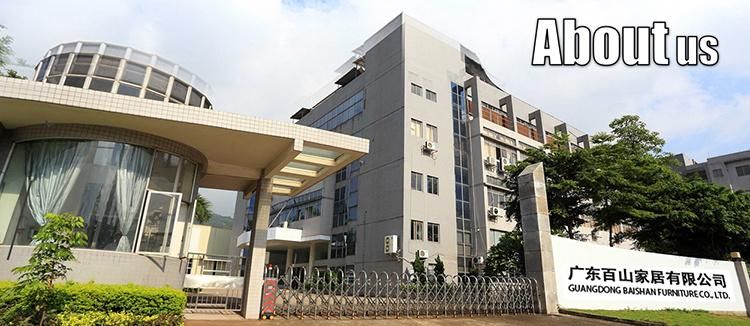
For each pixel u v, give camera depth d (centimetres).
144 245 820
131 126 816
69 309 598
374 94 2627
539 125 3133
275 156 999
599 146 1962
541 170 1281
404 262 2031
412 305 1041
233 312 989
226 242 3325
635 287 1278
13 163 806
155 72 1012
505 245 1716
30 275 571
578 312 1092
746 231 1648
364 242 2367
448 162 2456
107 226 780
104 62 963
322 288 959
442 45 2728
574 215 1894
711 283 1429
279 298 1154
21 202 777
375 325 852
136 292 659
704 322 1069
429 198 2272
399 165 2248
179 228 909
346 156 1005
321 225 2769
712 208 1655
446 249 2248
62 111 736
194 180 963
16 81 672
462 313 1067
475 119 2647
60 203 766
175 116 770
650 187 1831
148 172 850
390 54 2572
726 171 3934
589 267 1230
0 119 780
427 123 2419
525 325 942
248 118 833
